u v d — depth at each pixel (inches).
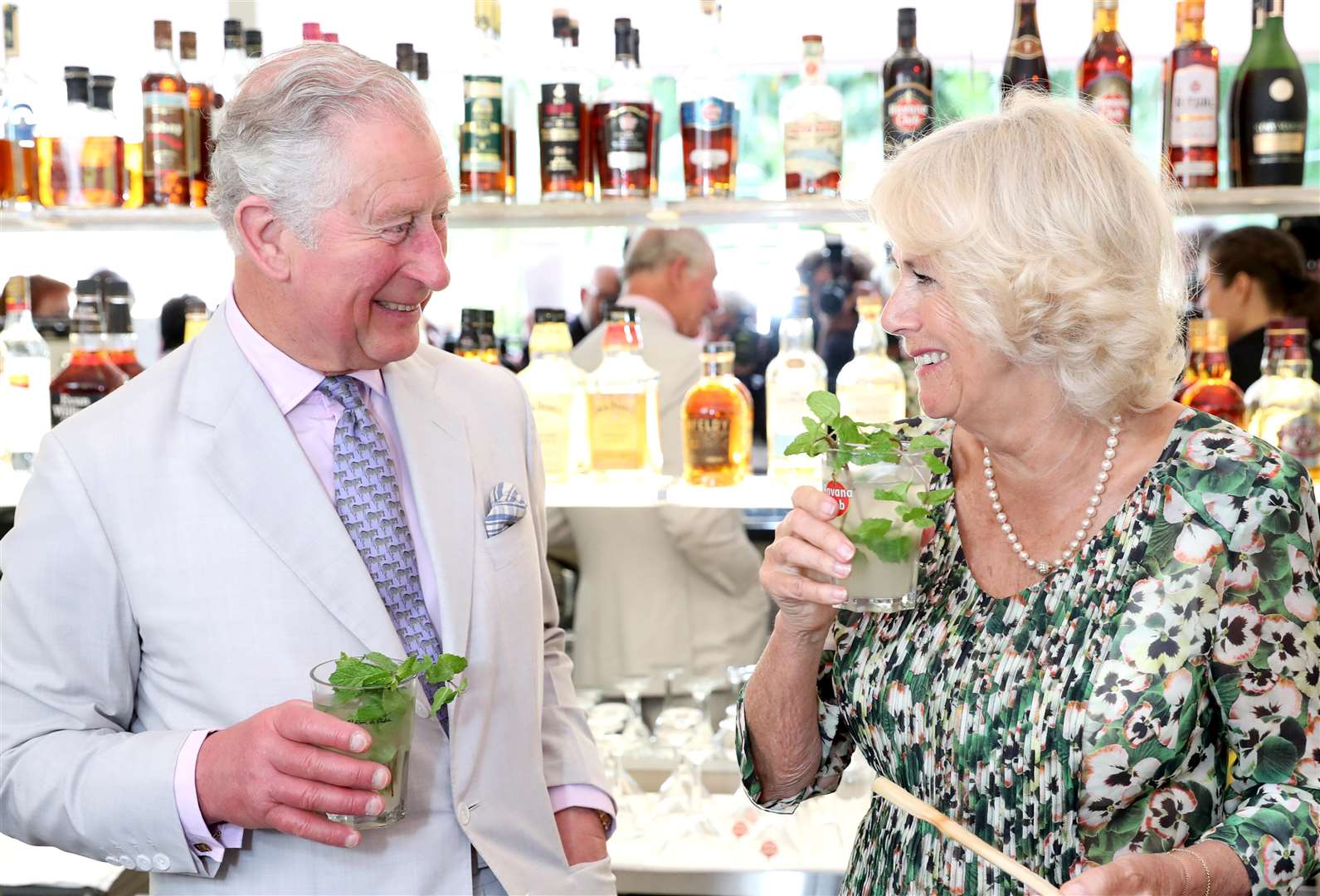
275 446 54.9
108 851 52.0
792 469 87.0
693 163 83.8
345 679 48.2
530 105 97.0
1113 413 51.2
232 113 53.2
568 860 61.1
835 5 97.0
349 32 100.4
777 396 87.4
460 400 62.4
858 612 55.1
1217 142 82.1
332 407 57.5
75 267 100.4
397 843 54.2
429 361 63.1
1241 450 49.6
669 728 85.4
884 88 83.7
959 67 96.3
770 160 99.3
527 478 63.3
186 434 54.9
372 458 57.2
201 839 51.3
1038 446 51.9
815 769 58.1
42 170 85.9
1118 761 48.1
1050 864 49.6
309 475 55.0
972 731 50.7
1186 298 56.0
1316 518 49.4
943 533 55.2
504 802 57.4
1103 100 83.1
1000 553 53.4
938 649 52.8
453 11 99.5
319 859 53.2
